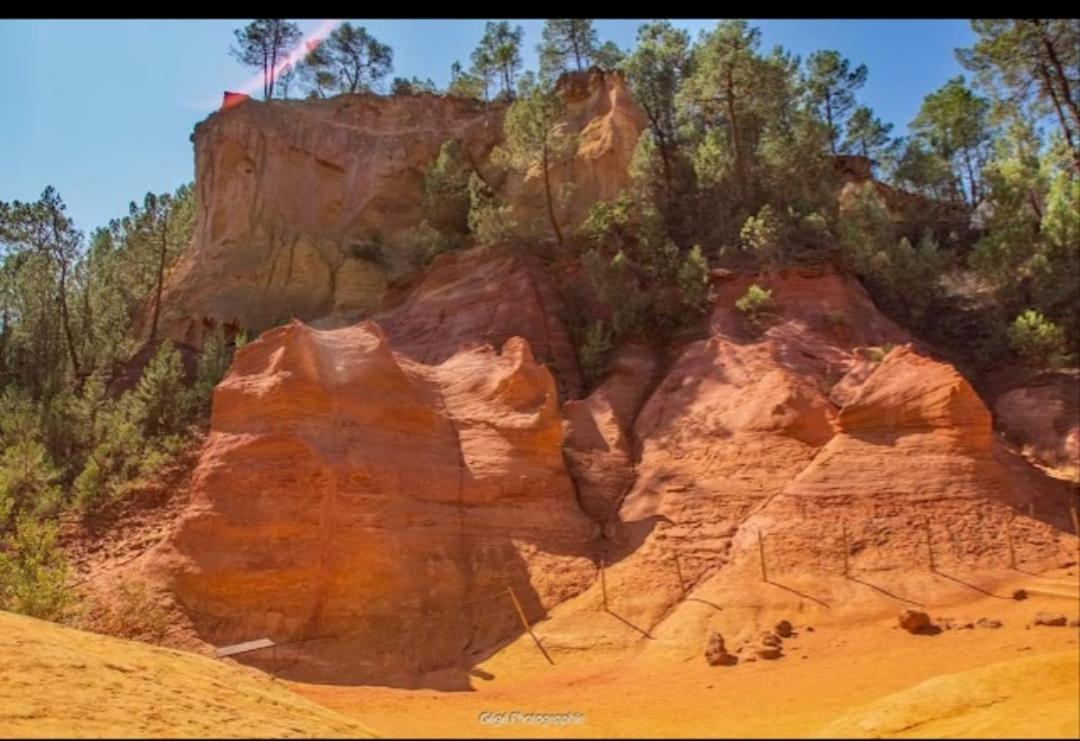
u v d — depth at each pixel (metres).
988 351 42.59
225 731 13.27
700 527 29.19
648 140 54.09
